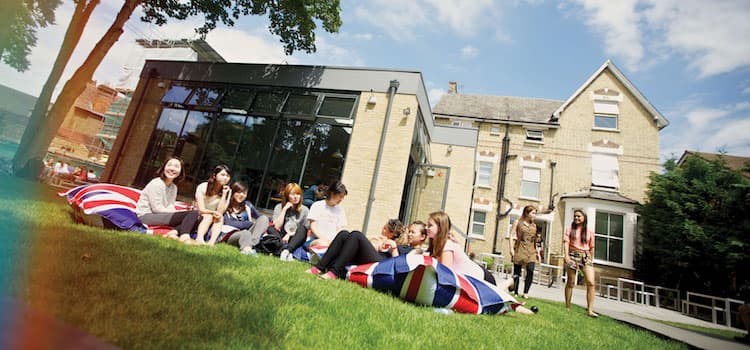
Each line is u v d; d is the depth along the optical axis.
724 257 10.25
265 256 4.11
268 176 8.72
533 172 16.97
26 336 1.00
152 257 2.53
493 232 16.41
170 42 19.05
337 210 4.95
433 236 3.72
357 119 8.59
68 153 9.45
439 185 11.15
